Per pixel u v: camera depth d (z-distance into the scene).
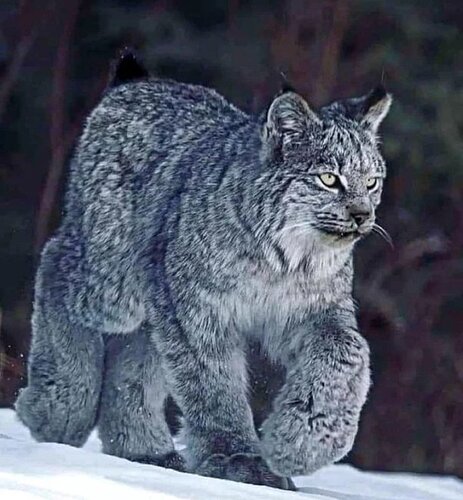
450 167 26.47
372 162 10.69
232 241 10.66
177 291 10.85
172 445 11.97
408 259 25.47
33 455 9.73
